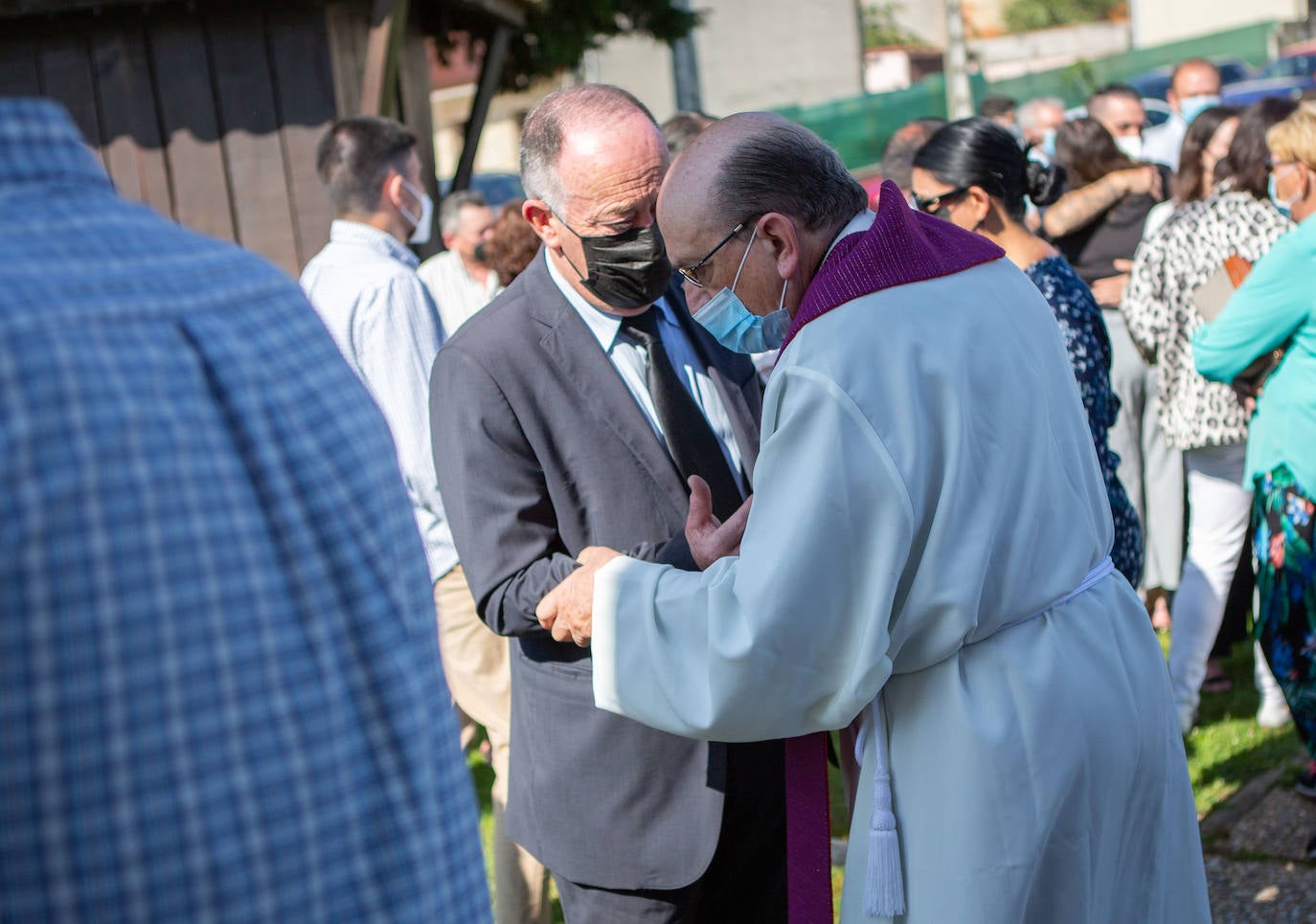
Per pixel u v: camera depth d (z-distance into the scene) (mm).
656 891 2172
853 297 1688
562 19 6656
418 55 5516
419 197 3307
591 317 2201
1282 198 3117
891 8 33688
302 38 4500
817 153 1807
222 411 1038
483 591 2074
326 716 1039
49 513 910
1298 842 3217
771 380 1734
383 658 1088
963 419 1635
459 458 2104
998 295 1771
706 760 2125
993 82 18125
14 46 4535
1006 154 2760
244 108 4551
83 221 1037
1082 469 1814
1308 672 3043
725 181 1783
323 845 1025
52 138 1057
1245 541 3795
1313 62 18875
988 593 1682
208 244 1138
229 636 987
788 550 1621
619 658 1843
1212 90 7676
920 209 2822
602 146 2035
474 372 2096
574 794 2162
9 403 908
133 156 4590
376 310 3041
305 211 4578
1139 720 1788
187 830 962
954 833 1679
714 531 1929
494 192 12250
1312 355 2934
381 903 1062
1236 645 4730
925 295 1699
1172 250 3756
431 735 1140
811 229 1804
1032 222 5250
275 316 1127
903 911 1721
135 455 952
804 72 20797
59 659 915
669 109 19906
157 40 4523
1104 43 31406
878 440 1609
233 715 984
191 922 966
